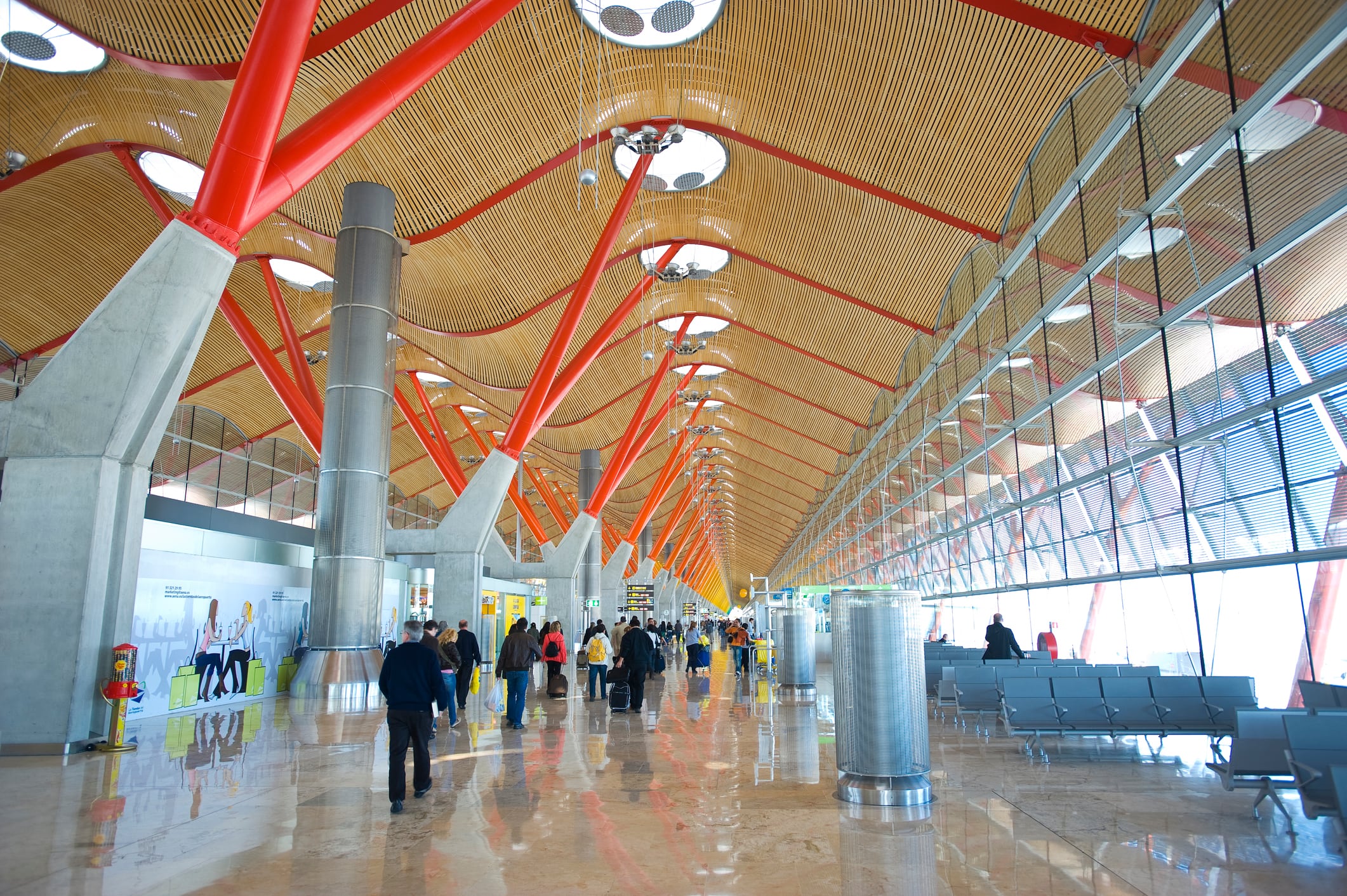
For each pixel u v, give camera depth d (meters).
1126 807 7.38
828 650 36.06
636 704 15.91
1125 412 13.40
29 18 15.03
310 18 10.90
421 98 17.05
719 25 16.88
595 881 5.38
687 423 48.50
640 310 31.80
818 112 17.94
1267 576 10.23
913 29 15.06
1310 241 9.19
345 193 17.95
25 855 5.97
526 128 18.61
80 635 10.44
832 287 25.20
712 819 7.03
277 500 36.12
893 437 30.36
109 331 10.93
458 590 23.14
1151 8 12.38
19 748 10.14
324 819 7.02
